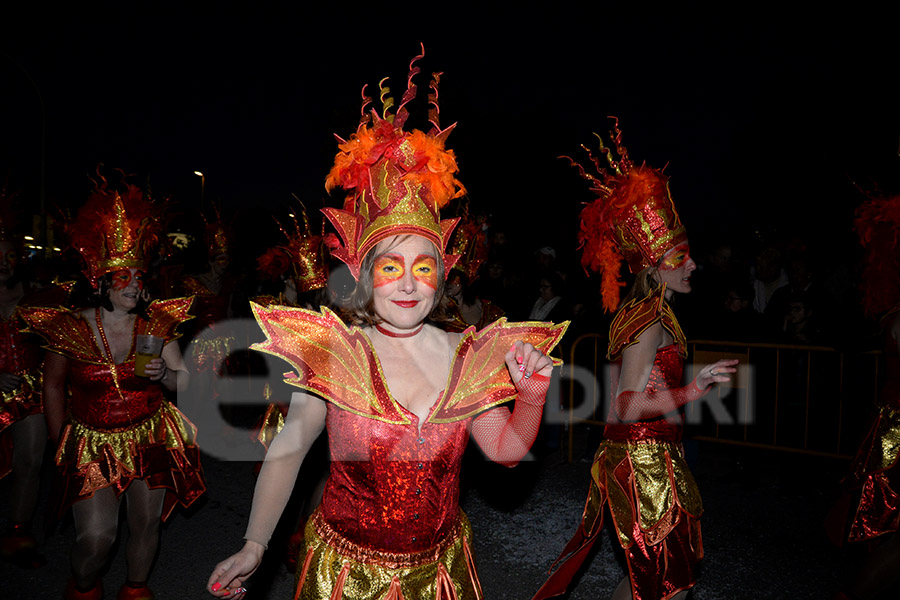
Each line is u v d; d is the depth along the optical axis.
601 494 3.06
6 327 4.26
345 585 1.90
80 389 3.32
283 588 3.98
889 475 3.39
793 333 5.84
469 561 2.06
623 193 3.11
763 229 12.29
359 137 2.00
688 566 2.88
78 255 3.40
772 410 5.83
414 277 1.97
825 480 5.93
